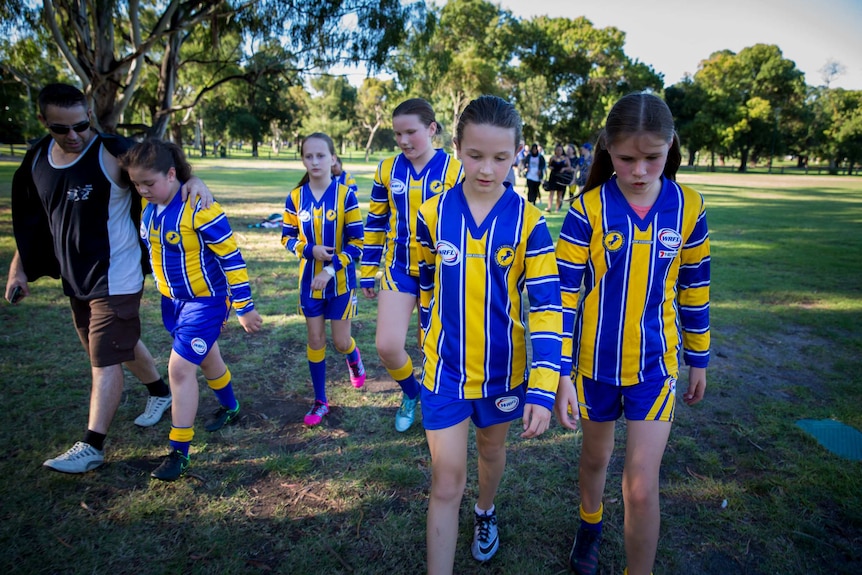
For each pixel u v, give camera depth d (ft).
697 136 186.09
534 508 8.26
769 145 199.82
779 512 8.11
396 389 12.32
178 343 8.95
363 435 10.32
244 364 13.41
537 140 191.72
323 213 10.69
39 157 9.05
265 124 189.98
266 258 25.54
